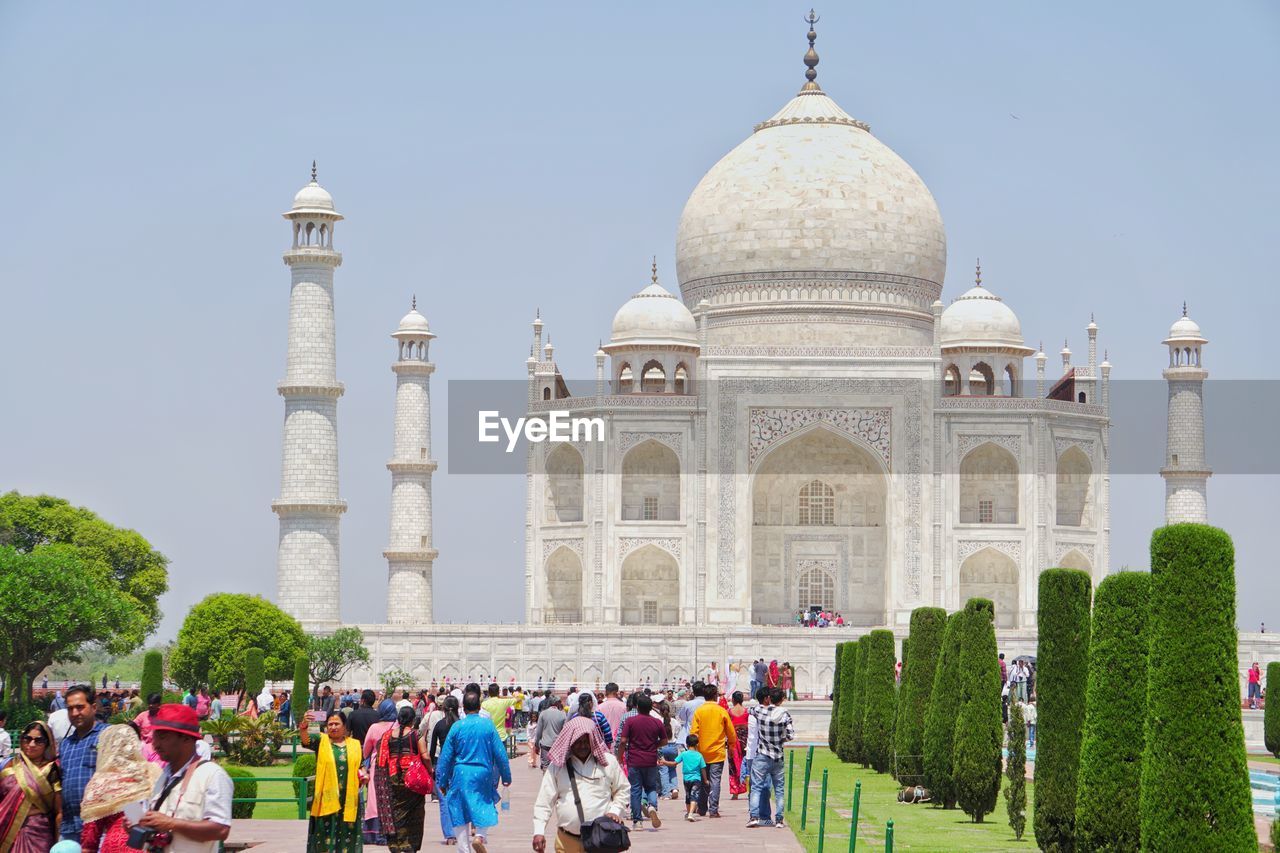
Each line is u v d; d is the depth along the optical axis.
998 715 59.53
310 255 144.88
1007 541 151.25
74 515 144.62
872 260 164.38
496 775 46.50
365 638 140.75
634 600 156.62
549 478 158.75
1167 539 39.44
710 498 151.50
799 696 139.88
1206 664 38.72
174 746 30.84
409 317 160.12
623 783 40.66
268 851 51.88
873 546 158.75
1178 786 38.50
